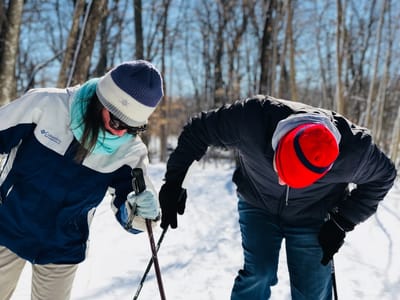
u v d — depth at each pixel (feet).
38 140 5.62
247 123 6.94
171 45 65.98
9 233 5.81
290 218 7.54
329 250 7.22
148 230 6.30
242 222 7.98
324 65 61.21
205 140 7.71
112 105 5.29
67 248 6.06
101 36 47.39
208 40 66.13
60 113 5.55
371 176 6.83
